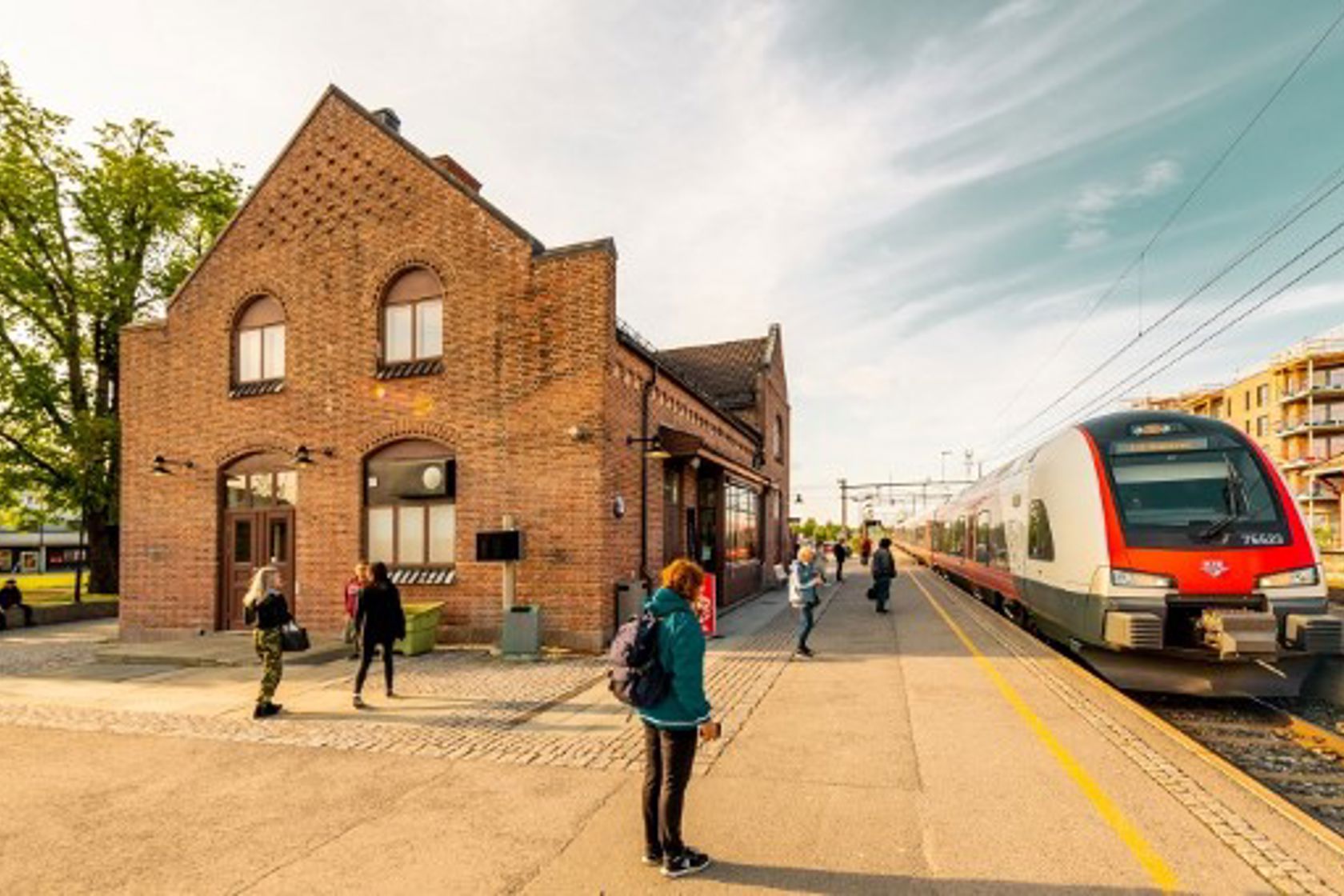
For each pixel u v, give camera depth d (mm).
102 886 3879
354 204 13195
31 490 22344
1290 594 7285
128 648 11609
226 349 14047
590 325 11508
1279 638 7156
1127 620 7449
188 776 5617
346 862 4113
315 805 4973
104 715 7559
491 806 4902
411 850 4242
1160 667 7762
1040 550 10148
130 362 14797
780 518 27109
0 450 21328
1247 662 7352
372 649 7832
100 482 21391
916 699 7629
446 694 8320
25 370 21078
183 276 23719
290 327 13523
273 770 5707
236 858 4176
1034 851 4070
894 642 11578
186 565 14039
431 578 12039
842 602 18562
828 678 8766
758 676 8977
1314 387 50750
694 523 16578
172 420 14375
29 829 4641
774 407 25969
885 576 15992
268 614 7527
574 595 11297
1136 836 4238
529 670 9758
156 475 14430
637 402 13031
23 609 18203
